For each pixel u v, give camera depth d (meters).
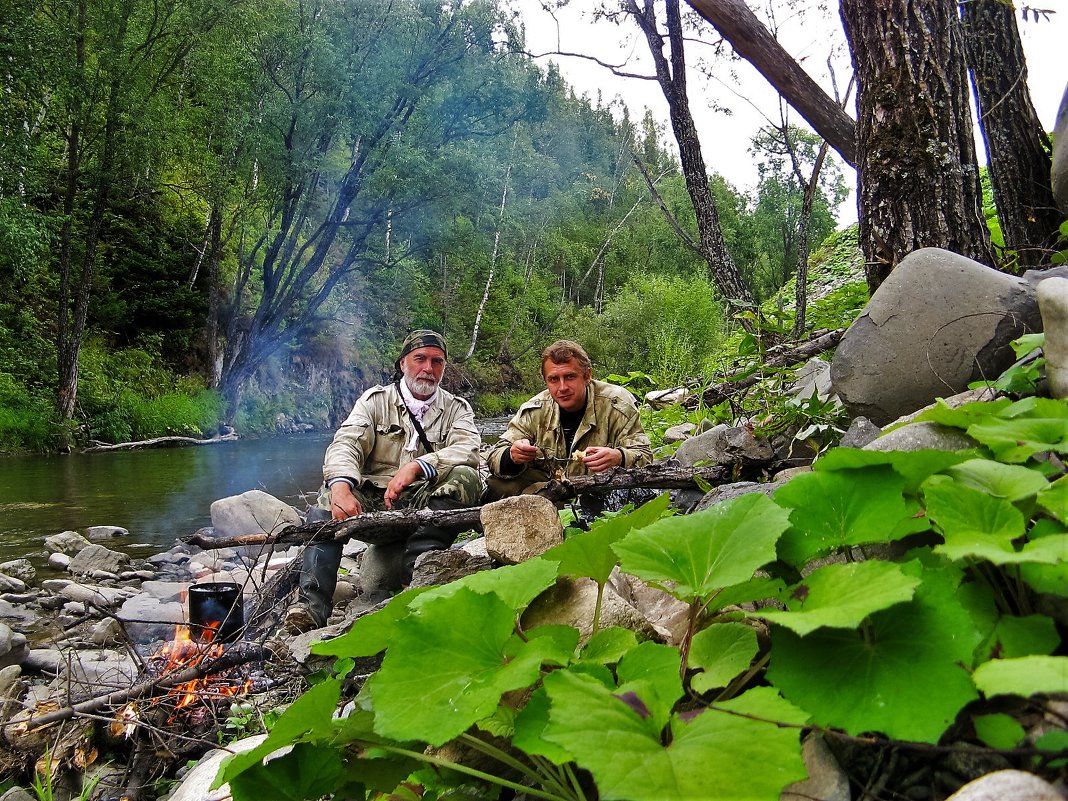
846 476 1.22
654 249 65.81
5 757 2.34
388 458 4.08
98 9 19.72
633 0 5.80
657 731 0.91
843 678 0.94
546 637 1.08
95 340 24.75
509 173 32.19
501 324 50.25
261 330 25.80
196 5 20.91
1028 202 3.88
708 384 4.86
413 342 4.16
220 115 22.88
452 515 3.41
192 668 2.53
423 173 22.33
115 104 20.08
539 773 1.18
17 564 6.09
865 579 0.97
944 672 0.89
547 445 3.86
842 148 4.19
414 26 22.39
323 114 22.14
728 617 1.36
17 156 17.89
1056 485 1.14
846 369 2.61
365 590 4.07
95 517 8.77
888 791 1.00
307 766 1.20
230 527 6.93
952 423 1.56
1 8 17.53
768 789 0.78
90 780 2.30
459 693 1.02
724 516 1.20
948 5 3.19
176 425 22.66
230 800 1.62
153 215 28.72
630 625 1.44
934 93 3.15
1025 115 3.89
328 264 34.28
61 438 18.50
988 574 1.15
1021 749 0.83
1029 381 1.96
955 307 2.45
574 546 1.31
